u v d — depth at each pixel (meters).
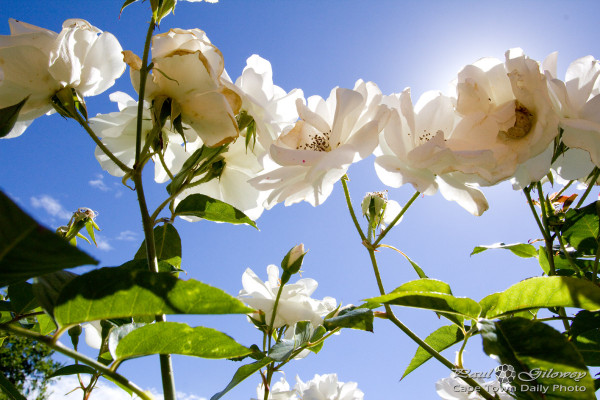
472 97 0.28
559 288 0.25
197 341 0.22
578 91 0.29
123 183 0.27
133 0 0.28
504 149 0.27
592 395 0.21
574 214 0.34
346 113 0.27
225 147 0.30
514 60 0.27
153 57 0.27
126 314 0.19
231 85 0.29
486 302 0.27
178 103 0.28
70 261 0.14
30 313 0.28
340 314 0.32
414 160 0.26
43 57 0.27
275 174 0.27
